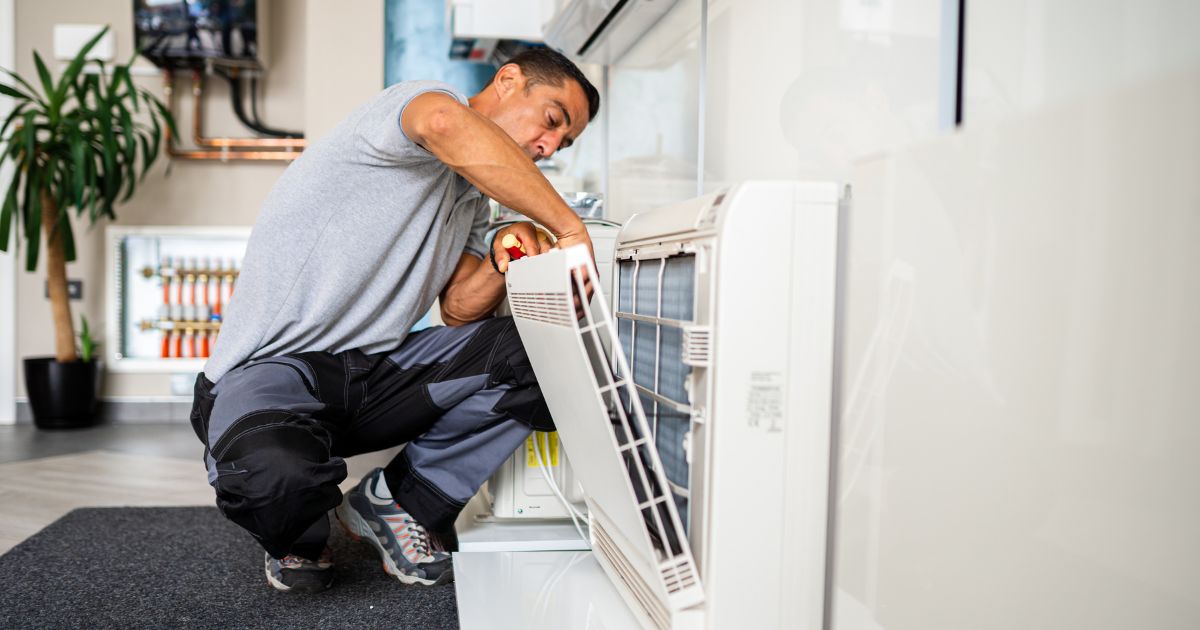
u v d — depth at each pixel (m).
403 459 1.42
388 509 1.43
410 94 1.19
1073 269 0.58
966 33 0.89
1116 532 0.56
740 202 0.81
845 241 0.82
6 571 1.51
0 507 2.06
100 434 3.31
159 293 3.73
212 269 3.70
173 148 3.63
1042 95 0.77
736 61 1.60
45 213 3.29
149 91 3.69
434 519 1.39
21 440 3.14
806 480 0.83
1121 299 0.56
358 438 1.39
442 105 1.12
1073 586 0.59
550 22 2.25
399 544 1.42
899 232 0.73
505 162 1.08
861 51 1.11
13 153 3.16
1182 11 0.62
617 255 1.25
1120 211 0.55
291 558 1.37
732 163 1.62
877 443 0.76
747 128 1.54
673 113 2.00
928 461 0.70
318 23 3.54
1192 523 0.52
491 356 1.35
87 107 3.27
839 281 0.82
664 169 2.08
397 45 3.80
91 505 2.08
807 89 1.28
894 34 1.03
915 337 0.71
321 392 1.30
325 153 1.28
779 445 0.82
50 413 3.39
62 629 1.22
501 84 1.35
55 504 2.10
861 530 0.79
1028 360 0.61
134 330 3.72
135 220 3.64
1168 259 0.53
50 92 3.22
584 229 1.10
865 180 0.78
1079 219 0.58
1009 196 0.62
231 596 1.37
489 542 1.47
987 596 0.65
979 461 0.65
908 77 0.99
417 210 1.32
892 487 0.74
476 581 1.26
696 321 0.87
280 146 3.66
